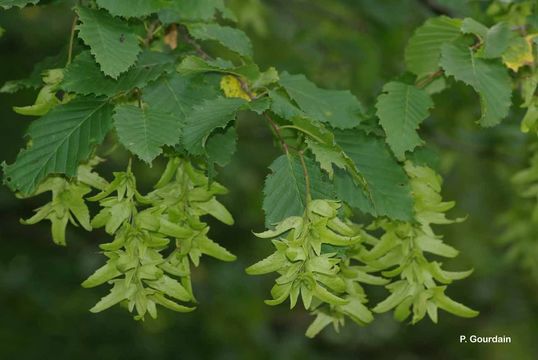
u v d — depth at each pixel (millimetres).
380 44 7633
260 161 10977
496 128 6852
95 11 3266
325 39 7668
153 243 3070
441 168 7309
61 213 3387
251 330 11367
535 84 3598
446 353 14469
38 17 9766
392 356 15180
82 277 11195
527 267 6363
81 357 10938
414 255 3424
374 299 11242
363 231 3500
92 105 3279
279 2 7941
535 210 4703
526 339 13352
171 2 3299
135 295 3109
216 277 10875
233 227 11180
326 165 2984
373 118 3596
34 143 3207
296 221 2939
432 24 3805
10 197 9484
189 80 3355
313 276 2859
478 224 10297
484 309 13555
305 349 13391
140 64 3369
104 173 9734
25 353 10719
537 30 3686
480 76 3445
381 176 3447
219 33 3721
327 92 3498
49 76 3352
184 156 3260
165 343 11422
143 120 3057
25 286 11023
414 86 3566
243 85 3365
